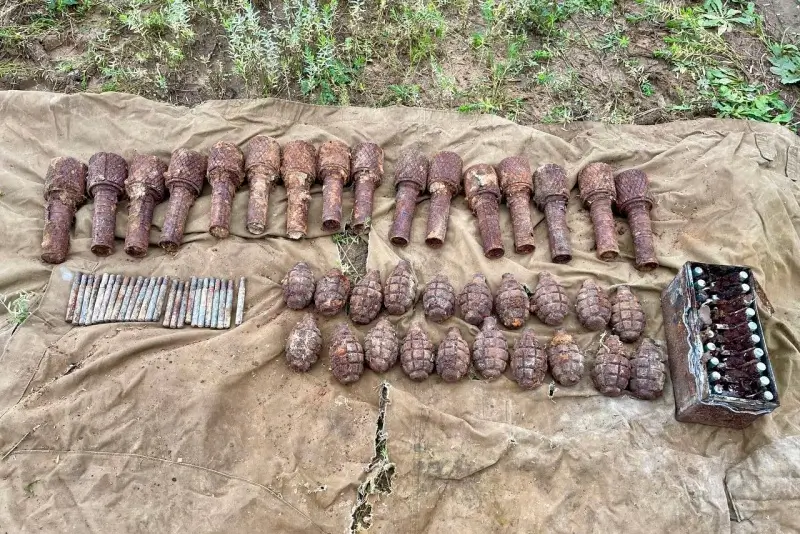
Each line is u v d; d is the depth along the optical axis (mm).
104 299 890
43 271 915
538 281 926
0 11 1238
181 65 1197
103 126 1050
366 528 747
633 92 1202
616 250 945
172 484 755
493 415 823
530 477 783
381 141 1062
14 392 804
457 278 941
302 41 1188
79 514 731
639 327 874
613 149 1060
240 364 833
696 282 825
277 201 996
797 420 828
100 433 779
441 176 980
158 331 866
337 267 943
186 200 962
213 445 783
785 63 1245
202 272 924
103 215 938
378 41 1239
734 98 1183
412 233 984
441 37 1246
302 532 740
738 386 766
